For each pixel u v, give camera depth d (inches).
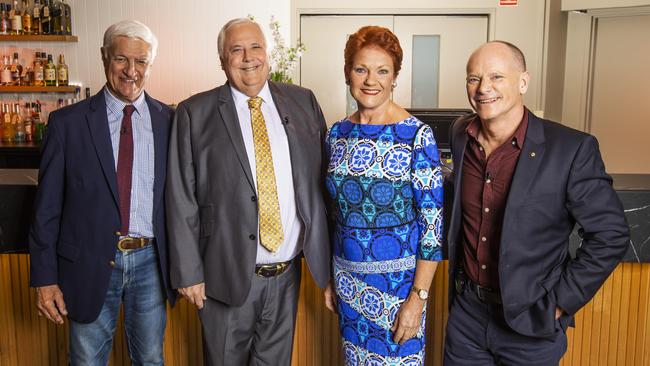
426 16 215.6
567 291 61.5
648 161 196.1
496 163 63.6
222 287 70.9
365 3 214.1
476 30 216.1
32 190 80.8
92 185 70.5
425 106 221.5
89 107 72.2
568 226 64.0
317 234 72.3
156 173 72.3
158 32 194.2
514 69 61.0
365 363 70.0
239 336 73.4
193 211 71.3
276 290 74.0
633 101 193.9
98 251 70.8
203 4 193.5
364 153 66.3
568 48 197.9
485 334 67.4
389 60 65.0
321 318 90.3
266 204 70.4
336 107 222.4
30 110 191.8
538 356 64.9
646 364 85.7
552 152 61.4
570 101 200.4
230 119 70.6
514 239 61.9
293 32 216.8
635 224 78.4
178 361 91.4
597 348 86.4
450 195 76.5
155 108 74.4
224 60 70.9
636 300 84.4
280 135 72.3
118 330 90.7
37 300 71.6
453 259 68.2
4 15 186.1
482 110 61.6
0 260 88.6
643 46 188.7
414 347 68.6
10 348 90.4
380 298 67.6
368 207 66.4
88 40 192.5
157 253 73.9
